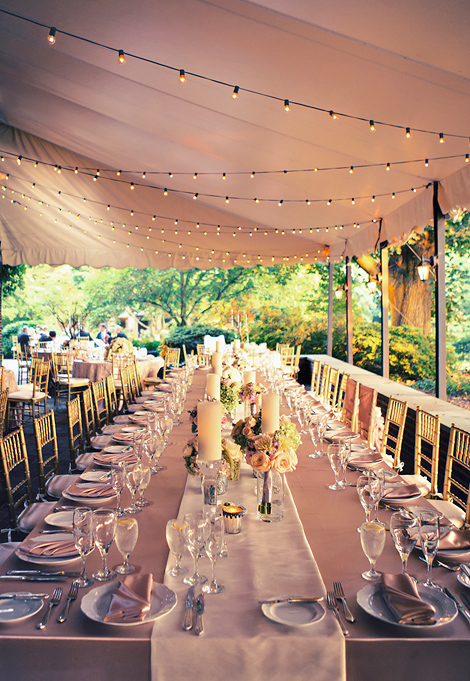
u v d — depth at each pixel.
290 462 1.98
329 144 4.98
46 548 1.79
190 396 5.20
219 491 2.36
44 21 4.27
